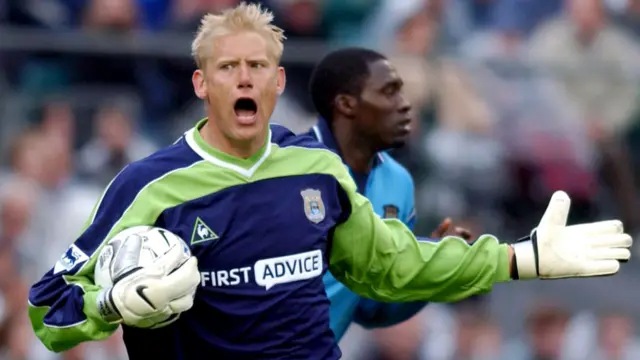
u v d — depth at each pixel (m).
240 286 16.08
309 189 16.50
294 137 16.89
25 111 32.12
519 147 33.44
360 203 17.05
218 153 16.16
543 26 35.84
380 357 32.53
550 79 34.25
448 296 17.67
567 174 33.59
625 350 33.78
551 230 17.25
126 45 32.66
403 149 32.44
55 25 33.59
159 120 32.69
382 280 17.47
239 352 16.19
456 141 33.03
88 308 15.24
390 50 34.25
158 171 16.02
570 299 33.88
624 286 34.16
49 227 31.38
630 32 35.53
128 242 15.16
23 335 31.09
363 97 21.61
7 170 31.80
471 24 36.66
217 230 15.97
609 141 34.22
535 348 33.25
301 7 35.25
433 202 32.53
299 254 16.31
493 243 17.55
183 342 16.27
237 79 15.83
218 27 15.98
